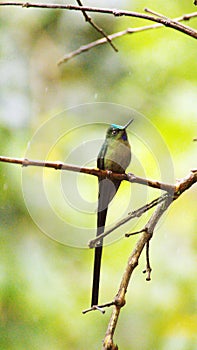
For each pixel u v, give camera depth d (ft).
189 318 34.81
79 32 40.98
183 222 35.94
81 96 40.22
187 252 35.63
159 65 37.76
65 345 34.24
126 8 38.55
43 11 40.63
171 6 37.68
